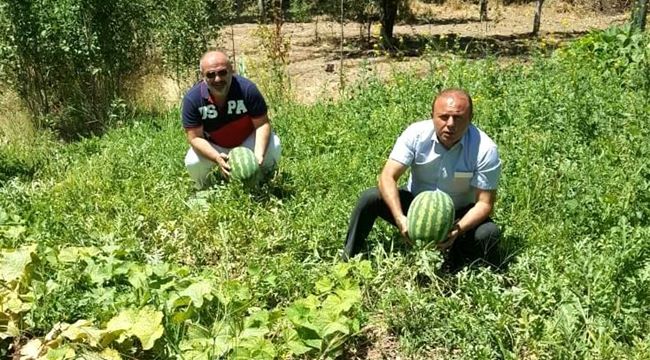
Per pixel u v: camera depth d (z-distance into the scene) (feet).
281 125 15.46
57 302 7.70
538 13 37.19
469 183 8.75
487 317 7.38
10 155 15.53
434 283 8.13
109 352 6.92
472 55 29.91
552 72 17.98
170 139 15.05
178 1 20.18
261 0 36.40
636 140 11.76
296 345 7.14
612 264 7.75
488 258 8.71
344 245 9.30
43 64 18.60
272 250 9.55
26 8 17.98
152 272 8.11
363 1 36.11
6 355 7.50
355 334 7.55
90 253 8.68
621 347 7.06
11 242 9.18
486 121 14.05
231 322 7.41
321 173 12.03
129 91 19.86
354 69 26.86
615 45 19.70
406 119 14.70
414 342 7.45
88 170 12.96
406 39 35.96
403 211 9.06
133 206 10.64
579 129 13.20
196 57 20.35
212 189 11.16
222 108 11.52
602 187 10.24
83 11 18.33
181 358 6.95
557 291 7.73
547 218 9.98
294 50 32.78
